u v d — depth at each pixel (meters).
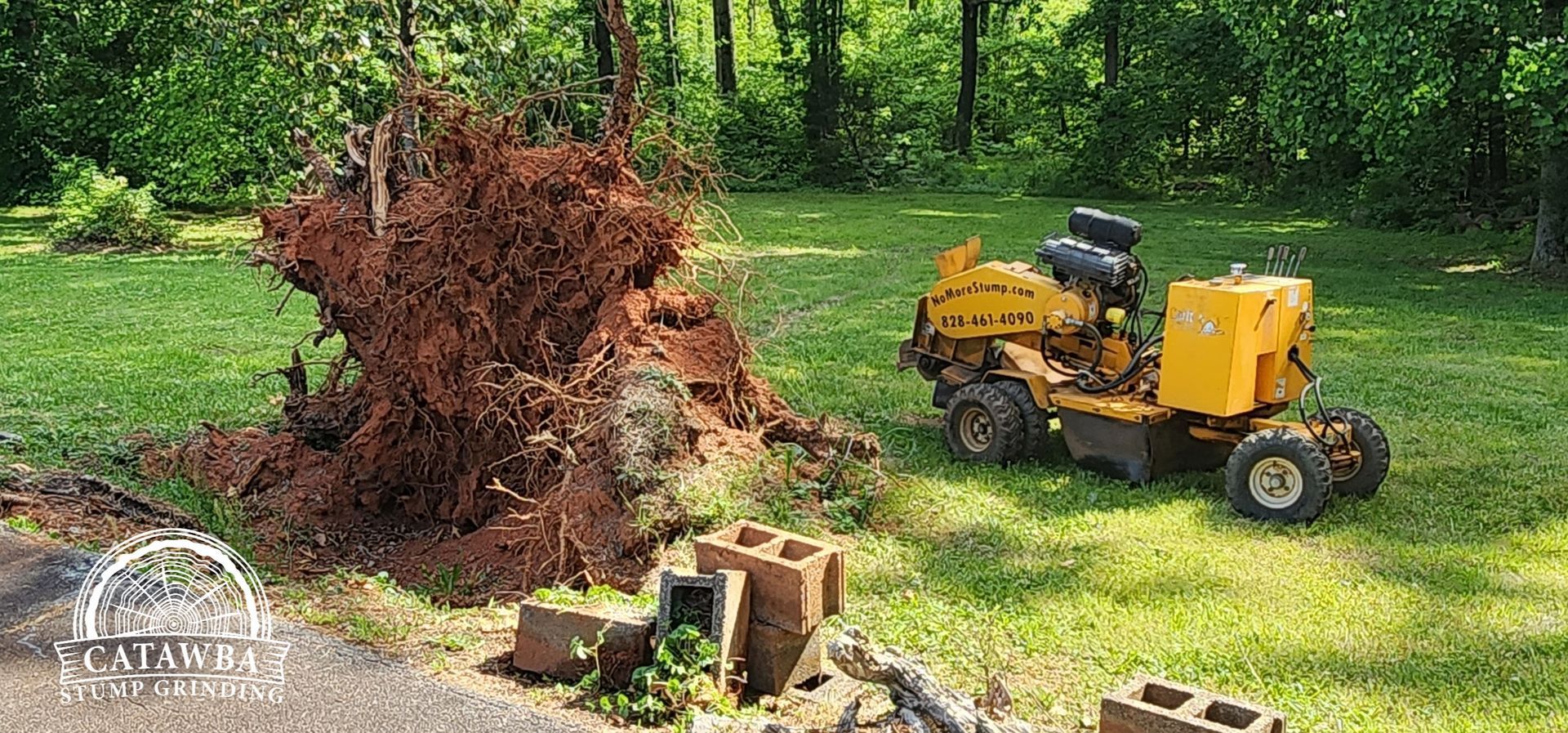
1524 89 14.40
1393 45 14.69
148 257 19.64
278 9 12.79
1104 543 6.53
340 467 7.48
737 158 35.34
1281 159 29.05
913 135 37.56
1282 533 6.71
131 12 24.44
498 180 7.04
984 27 44.25
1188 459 7.69
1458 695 4.80
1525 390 10.06
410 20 11.92
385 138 7.57
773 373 10.70
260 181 21.19
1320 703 4.71
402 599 5.64
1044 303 7.92
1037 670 5.00
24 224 24.31
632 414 6.20
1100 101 35.66
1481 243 20.50
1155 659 5.07
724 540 4.88
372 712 4.33
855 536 6.50
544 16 18.73
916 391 10.02
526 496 6.91
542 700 4.46
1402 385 10.23
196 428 8.62
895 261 19.28
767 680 4.62
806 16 37.72
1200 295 7.07
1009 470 7.81
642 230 7.13
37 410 9.09
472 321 7.10
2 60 26.92
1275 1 16.61
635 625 4.57
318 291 7.84
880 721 4.01
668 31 36.50
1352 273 17.66
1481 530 6.78
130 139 23.72
